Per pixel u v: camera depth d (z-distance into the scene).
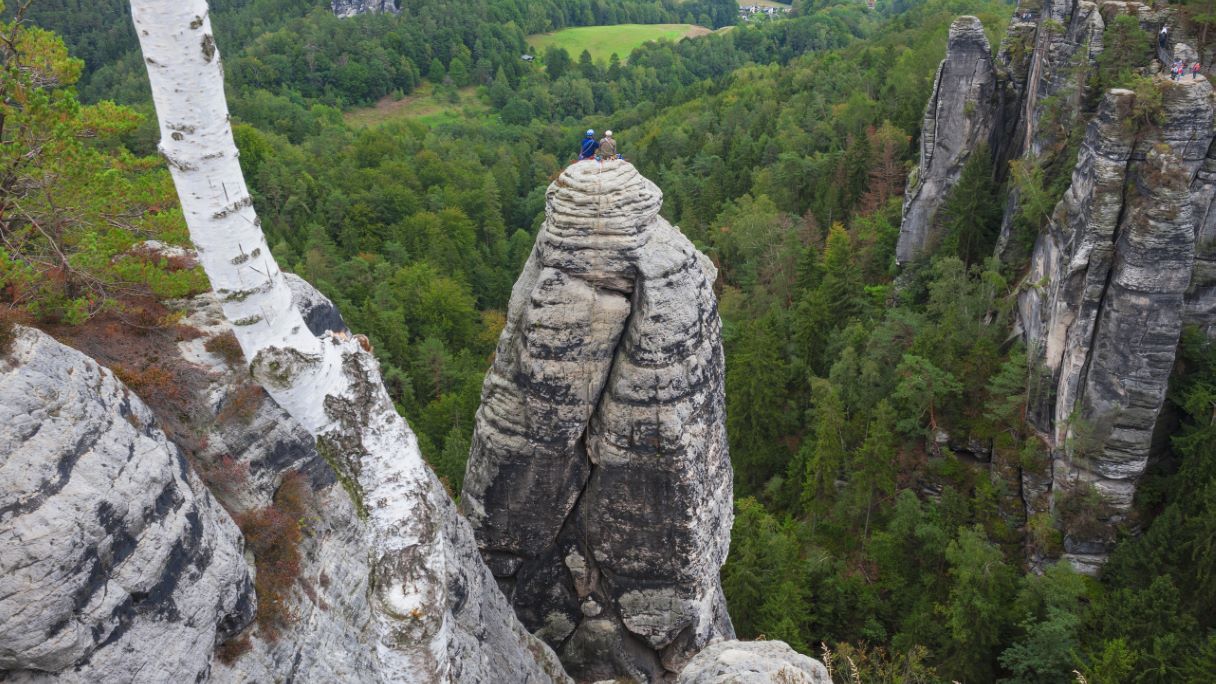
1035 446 49.00
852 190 90.12
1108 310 43.41
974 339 56.91
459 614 20.86
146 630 11.85
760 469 59.38
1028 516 48.88
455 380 74.69
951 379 53.12
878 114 104.31
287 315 13.20
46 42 17.27
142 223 18.86
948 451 53.16
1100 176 42.78
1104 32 52.09
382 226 114.06
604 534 26.55
